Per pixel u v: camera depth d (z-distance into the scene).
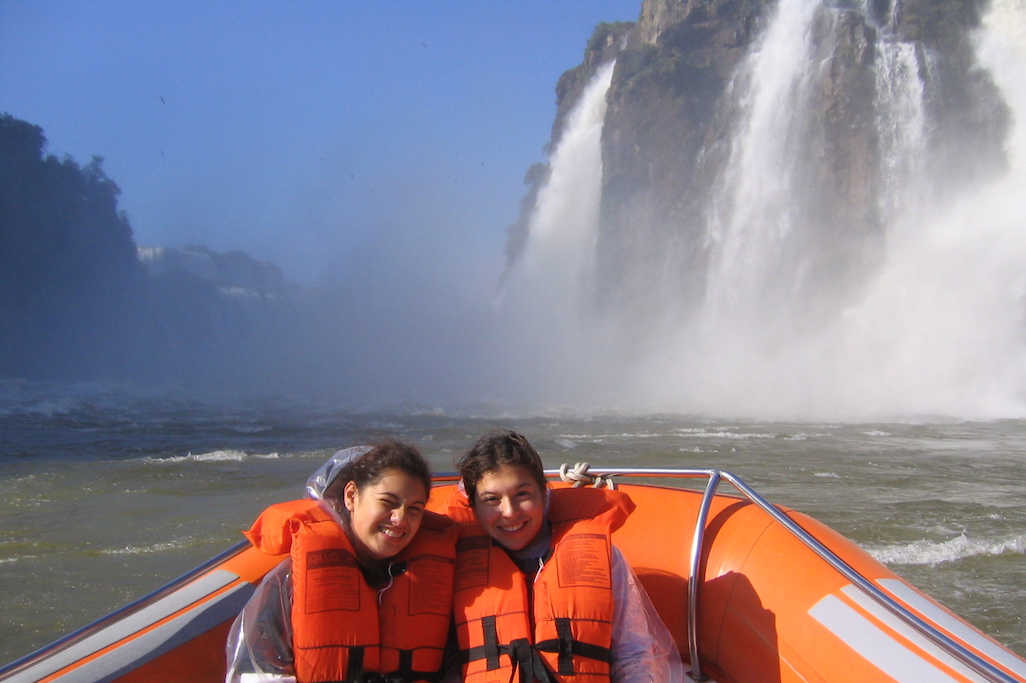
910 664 2.02
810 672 2.20
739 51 46.50
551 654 2.10
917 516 8.16
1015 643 4.77
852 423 22.69
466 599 2.21
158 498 9.26
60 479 10.61
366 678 2.08
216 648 2.31
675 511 2.84
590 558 2.19
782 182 41.84
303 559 2.10
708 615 2.52
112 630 2.27
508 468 2.23
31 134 53.25
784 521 2.53
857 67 39.97
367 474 2.17
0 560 6.50
